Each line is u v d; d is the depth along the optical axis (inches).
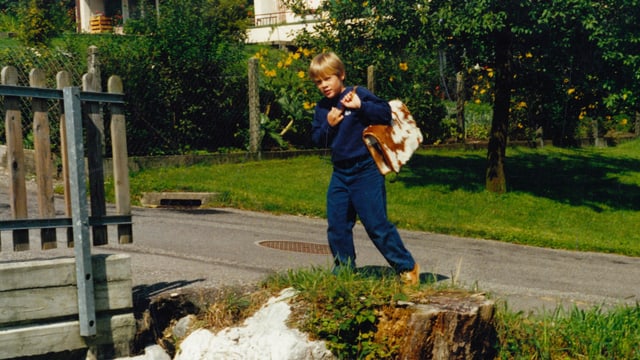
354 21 547.5
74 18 1665.8
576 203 520.1
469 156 689.6
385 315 190.4
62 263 189.3
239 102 587.2
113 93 202.7
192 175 498.3
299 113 631.8
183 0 581.9
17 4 1168.2
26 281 185.0
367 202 211.6
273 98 627.8
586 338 214.8
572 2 441.1
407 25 494.3
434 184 535.5
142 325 202.2
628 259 379.6
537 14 456.4
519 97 802.8
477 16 462.6
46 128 194.7
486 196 510.3
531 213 480.1
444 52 574.6
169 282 232.1
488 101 832.9
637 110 505.4
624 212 505.0
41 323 187.9
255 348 183.0
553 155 770.2
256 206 435.8
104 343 194.9
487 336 196.1
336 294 192.5
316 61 213.6
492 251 368.8
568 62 496.4
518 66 537.0
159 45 533.0
